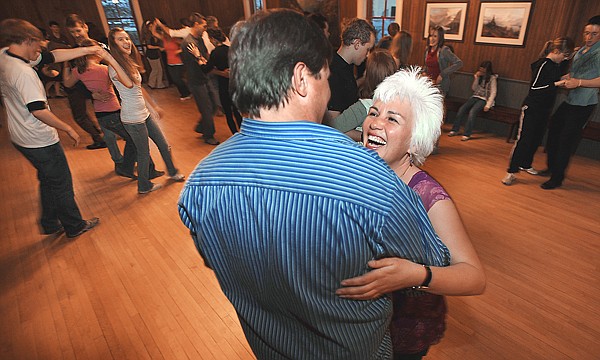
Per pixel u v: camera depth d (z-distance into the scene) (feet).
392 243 1.95
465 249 3.03
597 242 8.96
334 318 2.16
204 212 2.05
